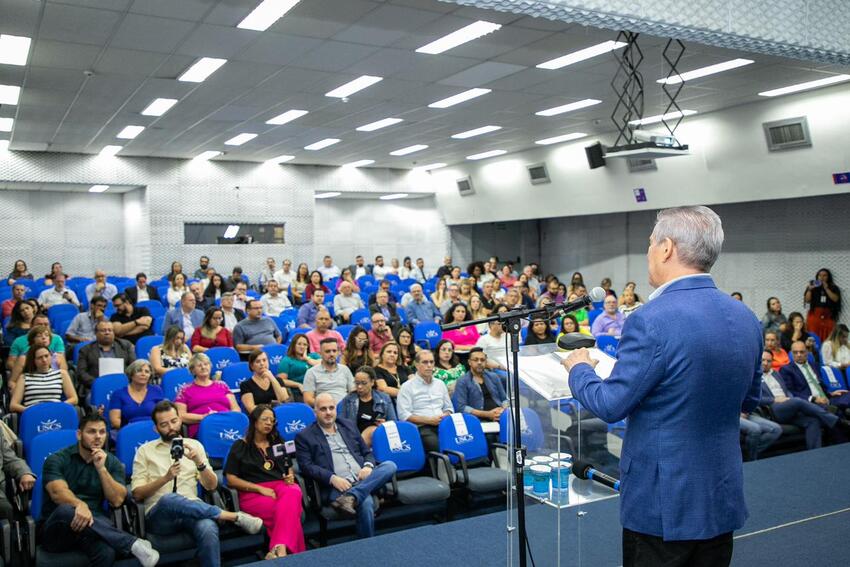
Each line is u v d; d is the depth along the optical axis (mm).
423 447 6242
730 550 1933
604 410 1871
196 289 12680
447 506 5863
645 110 11867
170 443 5023
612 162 14664
